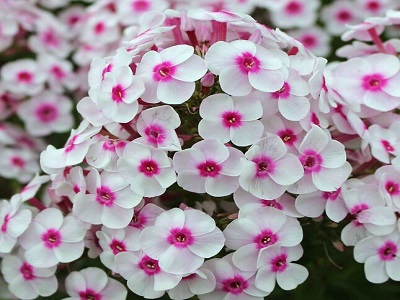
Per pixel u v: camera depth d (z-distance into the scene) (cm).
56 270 40
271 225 34
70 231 37
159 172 34
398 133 38
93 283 37
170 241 34
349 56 44
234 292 35
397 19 42
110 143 35
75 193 37
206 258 35
